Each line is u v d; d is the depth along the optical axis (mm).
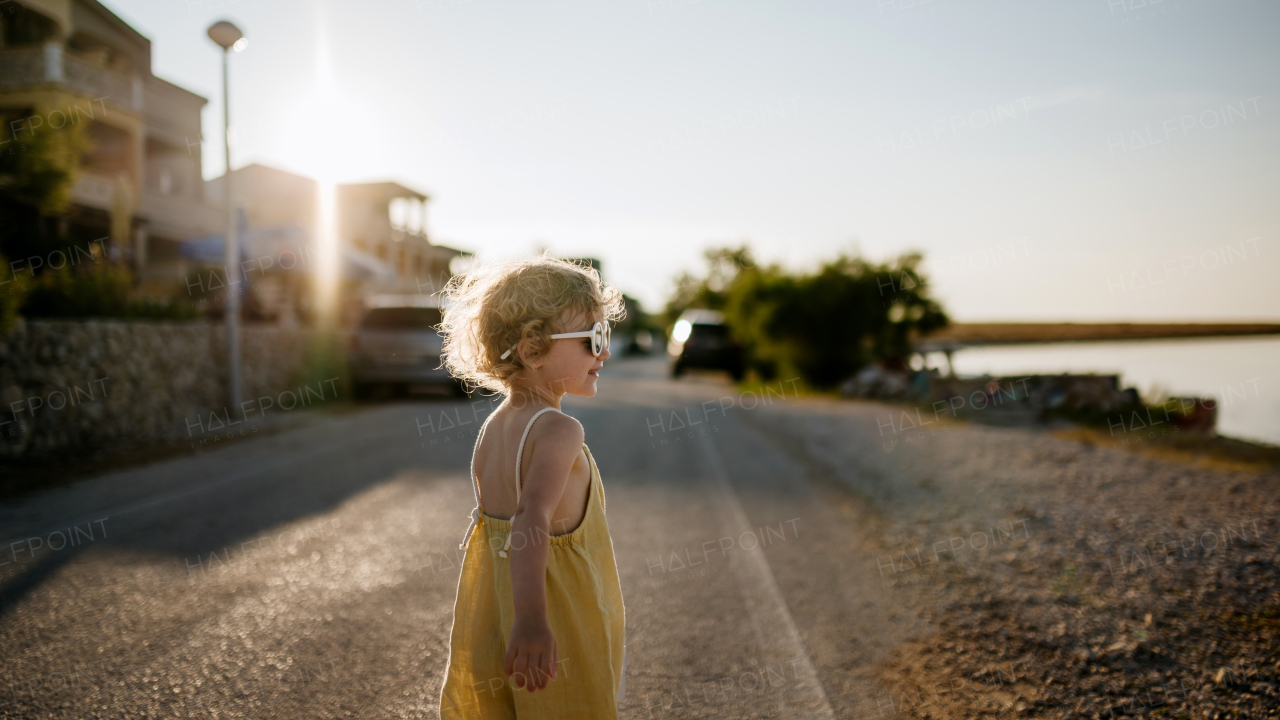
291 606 3277
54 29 18281
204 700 2426
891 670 2701
